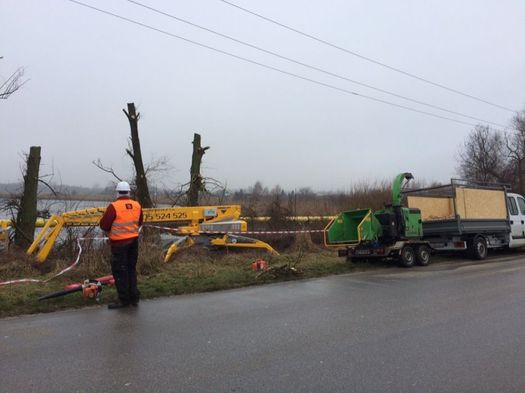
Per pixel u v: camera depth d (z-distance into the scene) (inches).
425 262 524.4
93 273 381.1
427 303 301.4
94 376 173.8
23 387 163.5
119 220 292.2
